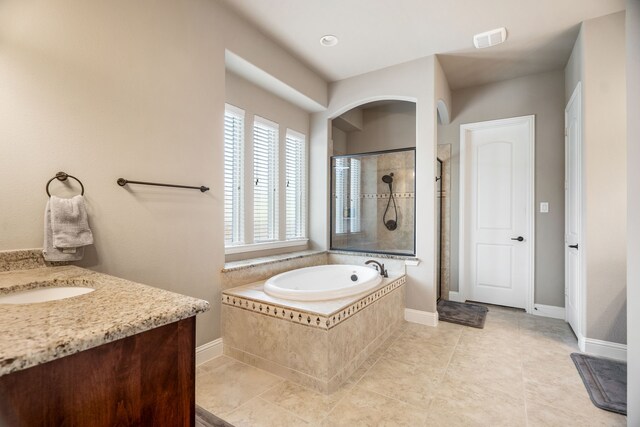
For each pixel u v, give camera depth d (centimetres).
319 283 298
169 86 198
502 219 359
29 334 65
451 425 157
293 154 358
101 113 167
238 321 223
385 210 347
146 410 79
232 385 192
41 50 146
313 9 235
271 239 326
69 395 66
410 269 309
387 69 324
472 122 368
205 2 220
